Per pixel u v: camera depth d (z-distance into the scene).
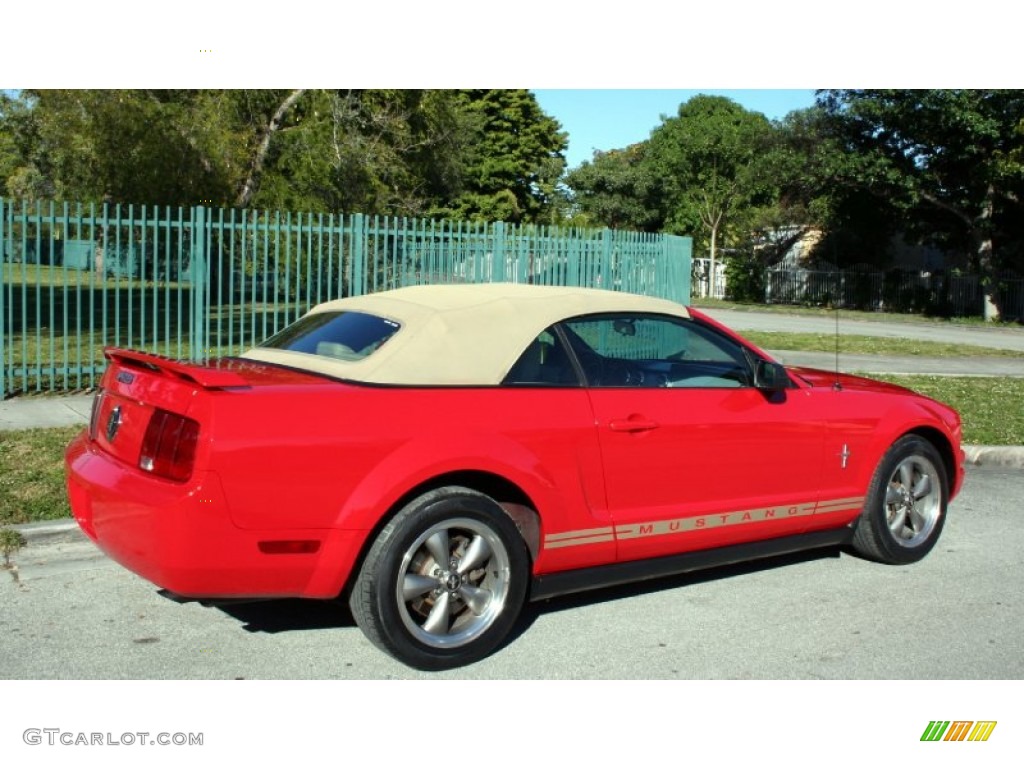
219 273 11.73
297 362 4.74
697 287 50.75
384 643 4.21
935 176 32.47
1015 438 9.92
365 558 4.18
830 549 6.52
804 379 5.77
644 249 15.72
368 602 4.17
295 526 3.97
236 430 3.87
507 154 48.03
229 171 19.28
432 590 4.30
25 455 7.60
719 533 5.18
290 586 4.06
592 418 4.70
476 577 4.45
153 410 4.11
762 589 5.64
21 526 5.93
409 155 23.42
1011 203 34.41
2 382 10.51
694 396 5.09
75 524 5.98
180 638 4.72
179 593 3.93
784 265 48.31
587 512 4.69
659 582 5.75
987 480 8.80
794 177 35.47
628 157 58.97
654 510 4.92
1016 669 4.59
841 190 35.59
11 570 5.64
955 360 18.70
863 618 5.19
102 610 5.05
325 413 4.05
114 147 18.02
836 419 5.62
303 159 19.81
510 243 13.93
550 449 4.55
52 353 10.92
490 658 4.58
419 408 4.28
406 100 22.39
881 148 33.34
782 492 5.41
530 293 5.03
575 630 4.96
